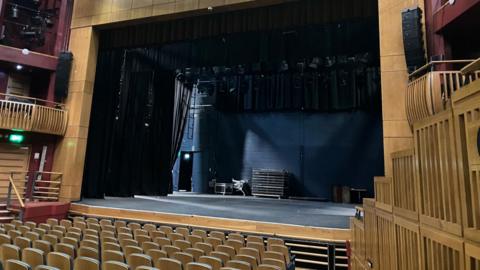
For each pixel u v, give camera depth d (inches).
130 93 531.8
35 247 172.1
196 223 303.7
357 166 549.3
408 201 109.1
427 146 91.6
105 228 242.2
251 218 296.5
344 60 474.9
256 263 158.1
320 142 577.9
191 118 674.2
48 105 429.4
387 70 267.1
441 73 202.5
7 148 405.1
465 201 70.2
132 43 432.5
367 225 178.1
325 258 248.4
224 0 358.9
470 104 68.5
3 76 425.7
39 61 417.4
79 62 428.5
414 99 222.7
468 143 69.2
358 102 533.3
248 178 615.5
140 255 145.9
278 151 601.9
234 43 450.9
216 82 613.6
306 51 429.7
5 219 325.7
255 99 608.4
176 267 135.9
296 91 577.6
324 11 335.9
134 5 406.3
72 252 162.9
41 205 340.2
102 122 479.5
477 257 65.6
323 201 553.3
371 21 390.0
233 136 637.9
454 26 233.0
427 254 91.6
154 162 567.8
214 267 148.9
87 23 434.3
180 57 492.1
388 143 254.8
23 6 434.0
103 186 476.4
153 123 565.6
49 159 413.7
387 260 135.3
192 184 657.6
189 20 400.2
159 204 403.9
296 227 265.1
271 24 357.7
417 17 244.8
